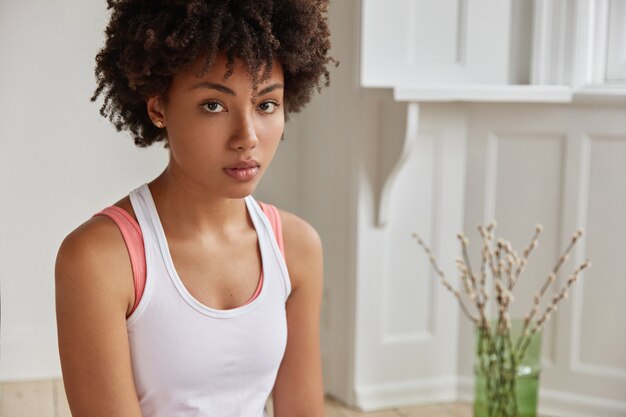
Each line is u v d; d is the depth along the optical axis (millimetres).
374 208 2922
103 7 3199
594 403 2900
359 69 2779
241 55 1070
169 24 1081
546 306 2936
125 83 1189
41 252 3311
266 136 1126
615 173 2812
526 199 2930
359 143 2863
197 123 1095
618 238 2836
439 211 3000
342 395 3045
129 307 1138
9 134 3209
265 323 1222
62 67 3213
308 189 3189
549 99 2744
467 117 2969
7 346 3291
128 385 1114
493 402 2541
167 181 1186
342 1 2854
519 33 2920
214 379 1186
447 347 3084
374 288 2969
